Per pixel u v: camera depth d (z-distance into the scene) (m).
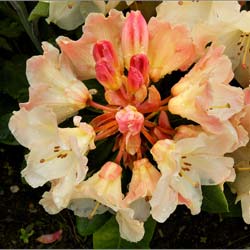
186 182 0.36
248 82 0.42
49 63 0.37
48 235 0.55
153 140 0.38
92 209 0.39
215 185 0.40
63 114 0.38
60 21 0.42
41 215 0.56
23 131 0.35
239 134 0.37
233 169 0.37
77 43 0.38
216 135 0.35
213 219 0.55
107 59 0.36
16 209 0.56
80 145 0.36
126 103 0.37
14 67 0.54
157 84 0.44
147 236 0.44
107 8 0.42
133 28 0.37
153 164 0.40
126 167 0.40
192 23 0.40
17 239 0.55
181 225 0.55
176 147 0.35
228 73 0.36
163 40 0.37
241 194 0.41
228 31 0.38
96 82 0.43
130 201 0.36
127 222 0.36
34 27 0.47
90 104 0.38
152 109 0.38
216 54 0.36
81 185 0.36
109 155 0.42
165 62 0.38
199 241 0.54
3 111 0.53
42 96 0.37
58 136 0.35
